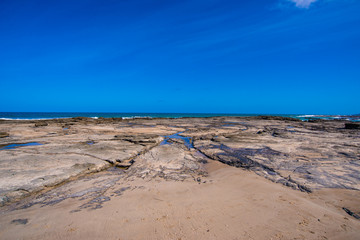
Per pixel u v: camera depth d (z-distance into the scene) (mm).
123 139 12922
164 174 6852
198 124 28484
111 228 3539
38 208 4434
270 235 3320
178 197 4891
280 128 22578
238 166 7820
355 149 10383
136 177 6539
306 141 12922
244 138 14180
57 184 5938
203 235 3324
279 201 4609
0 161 7633
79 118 31438
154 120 37656
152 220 3791
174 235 3328
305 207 4297
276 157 8898
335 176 6418
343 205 4527
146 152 9961
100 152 9398
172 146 11484
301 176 6461
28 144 11773
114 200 4746
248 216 3928
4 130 16953
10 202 4762
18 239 3268
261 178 6438
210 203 4531
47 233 3418
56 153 9031
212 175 6875
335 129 21094
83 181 6191
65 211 4219
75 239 3254
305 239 3225
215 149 10633
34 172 6523
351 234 3363
